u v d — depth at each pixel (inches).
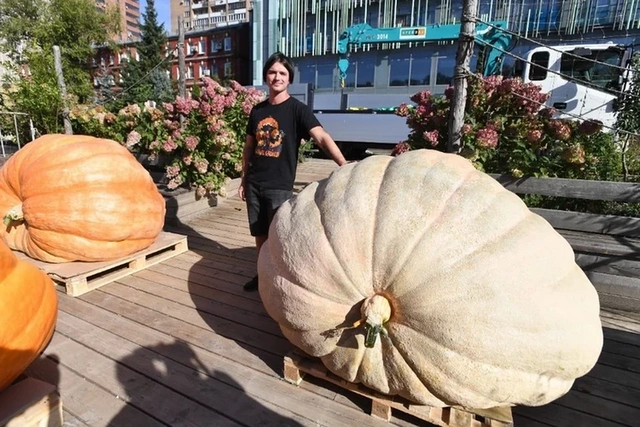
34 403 68.6
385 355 66.7
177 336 102.5
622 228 132.0
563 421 77.0
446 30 403.2
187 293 126.8
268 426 74.1
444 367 61.2
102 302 119.9
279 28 980.6
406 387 66.6
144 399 80.6
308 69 949.2
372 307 61.1
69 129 315.9
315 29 920.9
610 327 112.3
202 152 228.2
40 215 120.1
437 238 61.5
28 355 72.9
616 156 181.5
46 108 310.5
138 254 142.6
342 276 65.2
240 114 251.4
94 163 125.2
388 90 797.2
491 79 157.2
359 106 467.2
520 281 59.9
